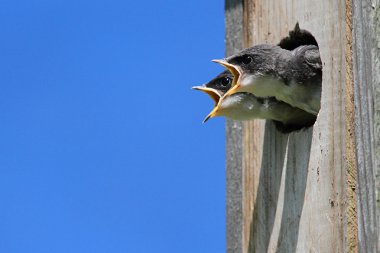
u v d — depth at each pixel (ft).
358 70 29.17
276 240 32.17
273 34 33.45
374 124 28.60
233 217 34.58
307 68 32.86
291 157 31.68
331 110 29.99
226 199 34.94
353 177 29.09
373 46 28.91
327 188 29.94
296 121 33.35
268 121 33.35
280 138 32.63
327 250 29.78
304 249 30.76
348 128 29.30
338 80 29.86
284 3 32.89
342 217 29.32
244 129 34.19
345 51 29.68
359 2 29.37
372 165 28.50
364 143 28.76
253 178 33.55
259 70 33.22
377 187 28.32
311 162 30.63
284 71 33.06
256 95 33.53
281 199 32.09
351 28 29.60
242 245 33.83
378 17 29.04
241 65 33.60
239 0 34.78
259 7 34.06
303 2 31.86
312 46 33.09
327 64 30.30
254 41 34.22
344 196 29.32
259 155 33.40
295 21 32.27
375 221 28.27
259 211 33.09
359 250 28.53
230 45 35.06
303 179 31.04
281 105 33.30
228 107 33.94
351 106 29.32
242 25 34.65
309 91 32.99
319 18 30.94
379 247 28.07
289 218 31.60
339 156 29.60
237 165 34.71
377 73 28.78
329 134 29.99
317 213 30.27
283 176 32.04
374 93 28.73
